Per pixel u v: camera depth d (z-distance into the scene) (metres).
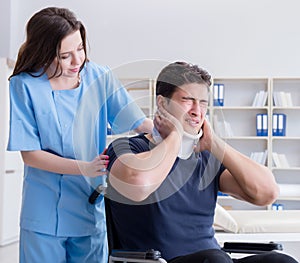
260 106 6.07
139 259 1.71
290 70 6.18
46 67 2.02
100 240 2.16
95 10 6.41
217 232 3.35
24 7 6.46
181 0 6.32
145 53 6.35
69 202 2.08
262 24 6.22
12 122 2.03
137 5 6.37
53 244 2.08
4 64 5.26
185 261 1.70
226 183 2.02
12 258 4.57
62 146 2.09
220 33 6.27
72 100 2.11
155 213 1.86
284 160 6.02
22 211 2.11
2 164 5.29
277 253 1.87
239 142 6.28
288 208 6.11
